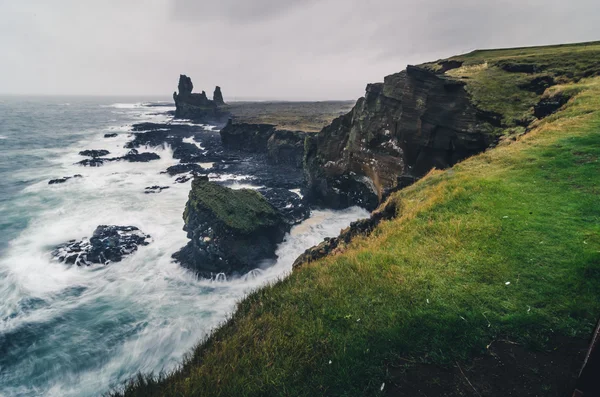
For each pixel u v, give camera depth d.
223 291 19.94
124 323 16.56
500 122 21.66
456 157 24.19
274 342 6.22
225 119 125.62
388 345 5.72
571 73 23.16
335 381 5.11
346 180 37.41
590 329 5.46
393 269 8.30
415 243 9.61
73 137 83.00
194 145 74.88
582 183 11.05
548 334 5.59
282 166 58.12
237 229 22.61
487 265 7.82
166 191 40.12
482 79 25.80
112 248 23.59
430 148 25.78
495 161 15.15
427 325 6.05
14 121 111.12
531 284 6.89
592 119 16.09
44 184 41.69
